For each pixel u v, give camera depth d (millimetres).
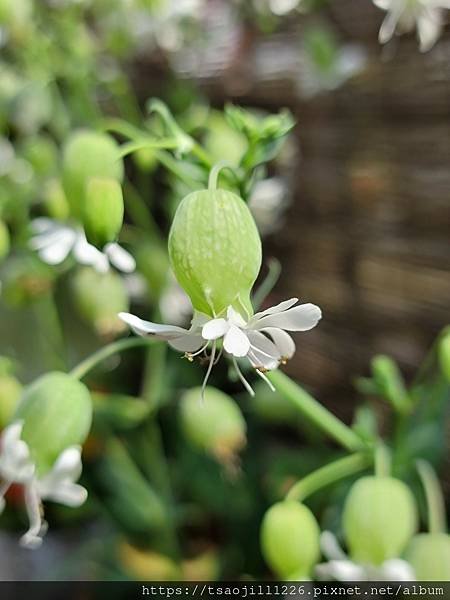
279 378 136
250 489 205
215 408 159
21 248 190
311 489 135
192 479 207
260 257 111
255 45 234
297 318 102
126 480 198
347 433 136
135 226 248
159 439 210
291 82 218
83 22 233
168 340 107
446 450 169
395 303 202
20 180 198
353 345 214
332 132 210
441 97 183
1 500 127
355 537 128
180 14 213
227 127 186
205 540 210
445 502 180
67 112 223
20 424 126
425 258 193
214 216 108
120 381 232
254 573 199
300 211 223
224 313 108
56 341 203
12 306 196
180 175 135
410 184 194
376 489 128
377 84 197
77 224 153
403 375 202
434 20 147
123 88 229
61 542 236
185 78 241
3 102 211
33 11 210
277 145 130
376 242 203
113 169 135
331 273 217
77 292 178
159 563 199
